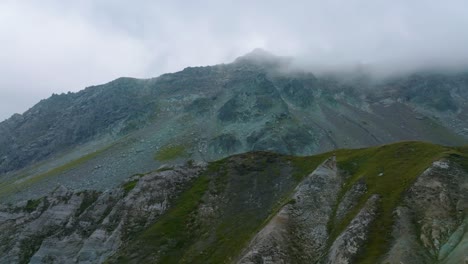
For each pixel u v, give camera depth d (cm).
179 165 14688
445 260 6662
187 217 11719
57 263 12025
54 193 15562
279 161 14175
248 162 14362
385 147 12112
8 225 14500
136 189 13375
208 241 10544
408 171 9838
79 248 12319
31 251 13050
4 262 12744
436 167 9175
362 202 9188
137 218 12331
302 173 12825
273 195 12025
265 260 8012
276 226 8969
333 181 10738
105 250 11488
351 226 8219
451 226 7506
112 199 14012
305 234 8925
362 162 11656
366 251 7506
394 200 8694
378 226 8069
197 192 12900
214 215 11675
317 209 9700
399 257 6919
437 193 8450
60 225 13938
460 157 9650
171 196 13125
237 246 9731
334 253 7762
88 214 13562
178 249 10594
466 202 8062
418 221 7906
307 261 8119
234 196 12406
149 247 10675
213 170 14212
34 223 14025
